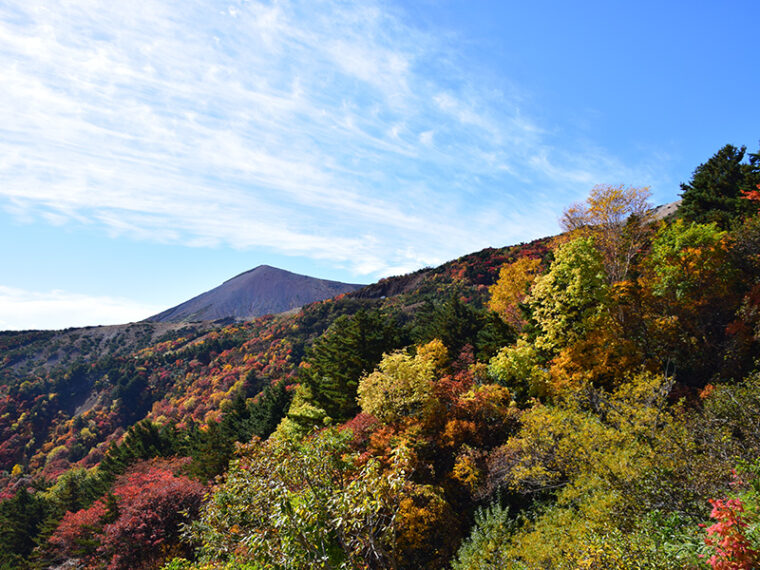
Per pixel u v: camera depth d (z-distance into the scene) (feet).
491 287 122.01
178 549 68.90
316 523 26.25
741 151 94.84
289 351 333.01
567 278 70.33
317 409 94.99
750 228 63.41
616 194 87.45
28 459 320.70
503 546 40.52
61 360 599.57
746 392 35.17
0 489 251.60
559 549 31.40
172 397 348.38
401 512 44.19
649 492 29.25
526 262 117.19
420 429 60.39
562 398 56.95
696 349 58.70
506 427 60.95
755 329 51.88
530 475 45.85
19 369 567.59
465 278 319.88
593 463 39.34
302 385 123.03
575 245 71.36
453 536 47.91
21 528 143.23
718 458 30.91
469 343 103.91
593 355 63.93
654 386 45.60
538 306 77.41
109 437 321.32
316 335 363.15
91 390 428.15
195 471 113.50
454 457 58.29
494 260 331.16
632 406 44.75
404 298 344.08
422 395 63.82
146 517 71.67
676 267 62.80
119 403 366.84
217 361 384.47
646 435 40.09
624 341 62.75
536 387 65.82
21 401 402.93
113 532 71.10
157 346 554.05
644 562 20.53
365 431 63.82
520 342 71.72
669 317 60.90
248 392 285.43
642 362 61.16
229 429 148.25
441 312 129.18
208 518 36.17
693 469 29.25
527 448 47.78
